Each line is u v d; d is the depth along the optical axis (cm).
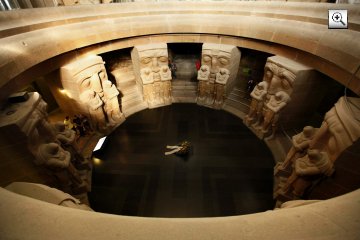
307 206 180
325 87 913
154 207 802
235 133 1141
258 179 895
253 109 1138
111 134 1143
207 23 1165
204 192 848
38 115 659
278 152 1001
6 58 614
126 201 823
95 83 1045
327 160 604
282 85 941
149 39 1236
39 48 749
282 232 150
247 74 1476
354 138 507
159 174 919
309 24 835
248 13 1091
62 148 790
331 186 634
